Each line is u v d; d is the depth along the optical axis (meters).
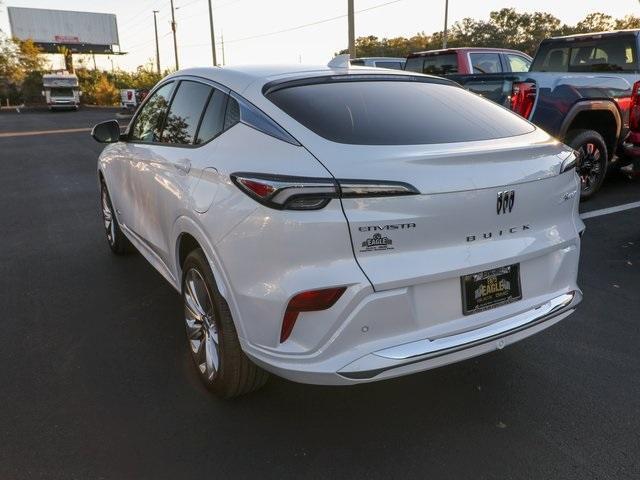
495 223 2.49
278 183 2.27
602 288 4.35
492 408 2.87
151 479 2.39
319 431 2.70
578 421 2.75
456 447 2.58
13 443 2.61
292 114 2.64
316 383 2.32
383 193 2.22
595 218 6.18
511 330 2.57
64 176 10.66
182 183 3.01
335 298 2.22
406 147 2.47
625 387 3.03
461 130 2.77
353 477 2.40
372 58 15.46
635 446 2.57
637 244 5.32
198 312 2.98
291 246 2.23
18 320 3.95
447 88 3.38
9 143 18.45
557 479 2.37
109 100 64.06
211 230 2.61
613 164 8.20
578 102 6.34
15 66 67.81
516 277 2.63
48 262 5.21
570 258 2.85
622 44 7.23
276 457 2.52
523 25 65.00
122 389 3.06
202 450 2.57
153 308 4.12
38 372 3.24
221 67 3.37
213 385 2.90
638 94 6.42
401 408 2.88
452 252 2.39
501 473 2.41
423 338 2.38
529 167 2.58
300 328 2.30
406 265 2.29
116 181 4.61
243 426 2.74
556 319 2.79
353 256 2.23
